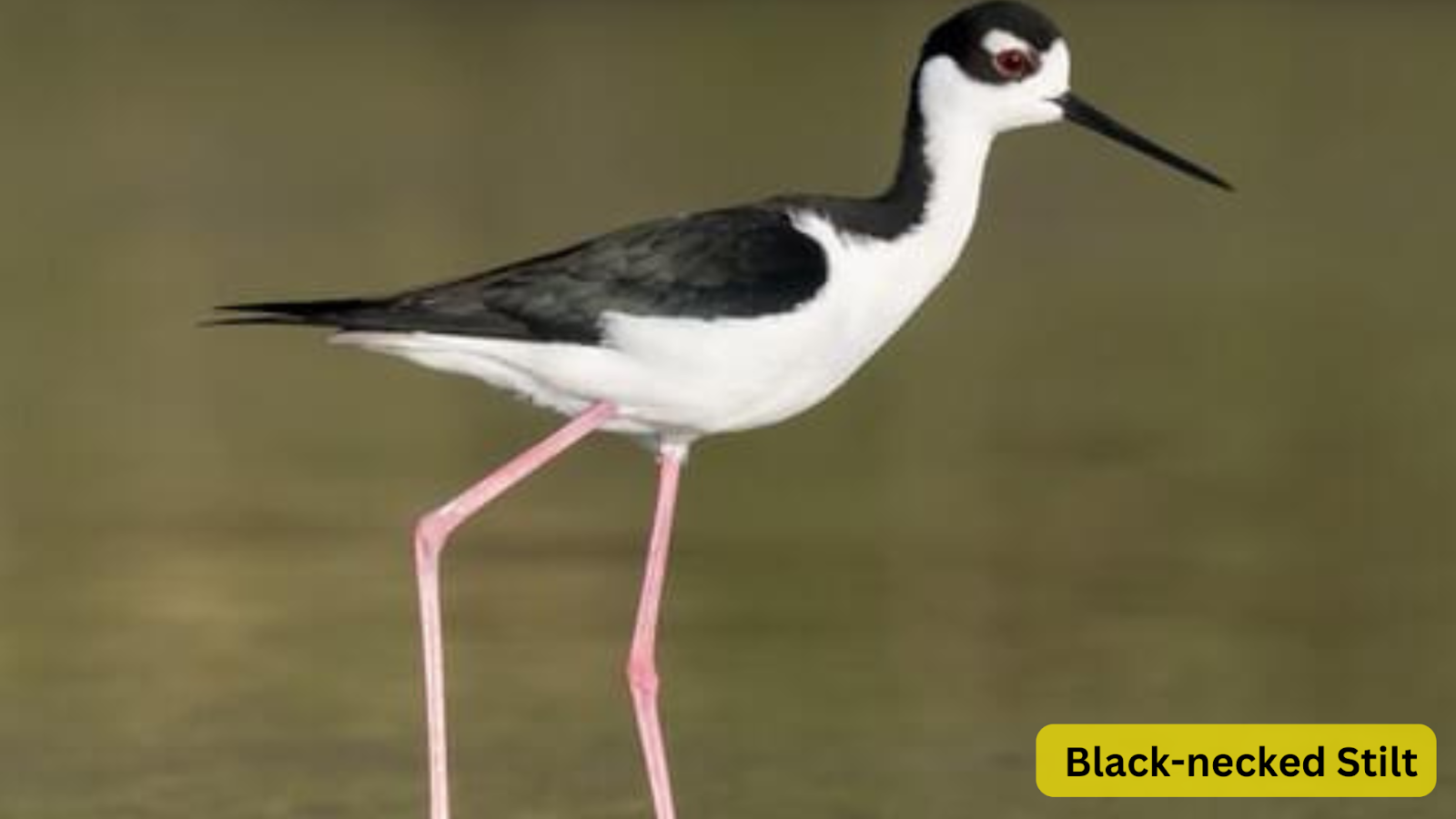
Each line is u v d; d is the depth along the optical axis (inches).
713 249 387.9
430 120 992.2
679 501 621.0
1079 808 438.3
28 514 597.3
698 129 969.5
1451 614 536.7
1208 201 901.2
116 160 933.2
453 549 582.2
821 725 476.7
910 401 699.4
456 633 527.5
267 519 596.4
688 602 547.8
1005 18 404.5
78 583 552.1
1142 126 967.0
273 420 681.0
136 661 508.1
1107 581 558.6
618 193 872.3
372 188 890.7
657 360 388.5
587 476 645.3
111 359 727.1
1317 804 443.8
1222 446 654.5
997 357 737.0
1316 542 581.0
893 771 452.8
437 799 397.4
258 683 496.7
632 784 447.8
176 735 467.8
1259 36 1131.3
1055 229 874.1
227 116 994.1
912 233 399.9
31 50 1107.9
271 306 392.2
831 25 1160.8
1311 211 890.7
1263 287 803.4
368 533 587.8
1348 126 983.6
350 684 497.4
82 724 472.4
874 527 596.7
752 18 1176.8
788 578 562.6
